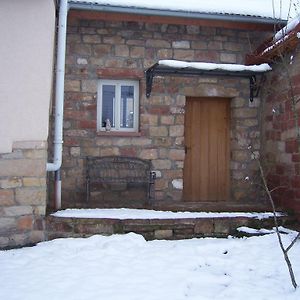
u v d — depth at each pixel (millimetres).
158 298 3658
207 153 7613
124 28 7117
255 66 6879
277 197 6824
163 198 7145
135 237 5363
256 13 6875
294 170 6266
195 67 6676
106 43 7066
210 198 7566
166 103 7203
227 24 6996
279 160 6766
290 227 6000
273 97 7008
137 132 7129
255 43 7500
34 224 5293
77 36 7000
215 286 4031
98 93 7199
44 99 5277
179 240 5559
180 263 4602
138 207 6453
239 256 4891
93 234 5484
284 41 6012
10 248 5180
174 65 6602
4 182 5195
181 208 6410
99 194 6996
